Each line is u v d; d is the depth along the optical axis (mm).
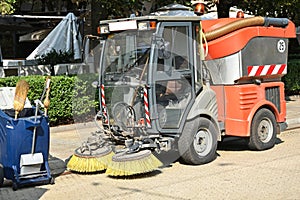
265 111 9031
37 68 14148
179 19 7773
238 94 8570
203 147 8125
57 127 11453
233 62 8562
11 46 19172
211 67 8609
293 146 9477
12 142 6973
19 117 7348
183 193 6551
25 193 6883
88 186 7125
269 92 9195
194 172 7652
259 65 8852
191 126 7887
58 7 17812
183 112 7875
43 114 7273
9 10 11250
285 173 7379
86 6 16844
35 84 11148
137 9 12344
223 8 14422
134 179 7391
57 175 7816
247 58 8641
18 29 15719
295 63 17016
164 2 12203
